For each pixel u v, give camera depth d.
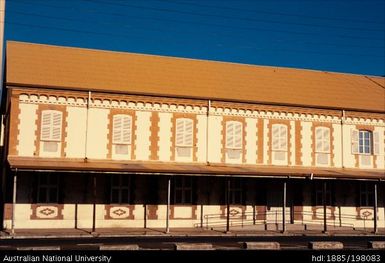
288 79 39.94
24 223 31.02
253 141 35.62
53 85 31.86
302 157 36.62
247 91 36.59
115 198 32.84
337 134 37.66
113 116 33.06
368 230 35.50
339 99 38.50
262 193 35.56
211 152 34.75
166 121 34.06
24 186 31.19
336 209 37.03
